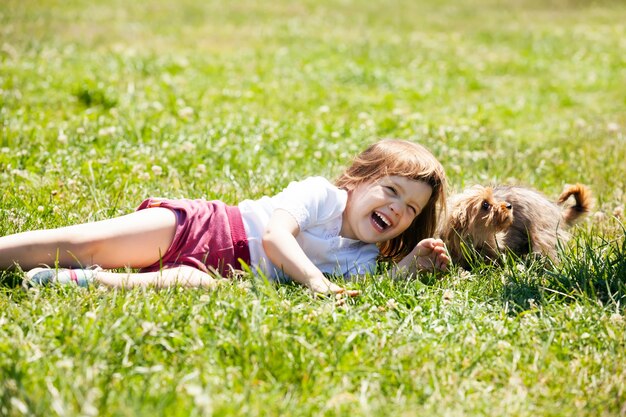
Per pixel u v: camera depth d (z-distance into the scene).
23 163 5.71
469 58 13.30
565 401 2.87
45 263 3.81
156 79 9.52
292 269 3.87
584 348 3.29
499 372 3.07
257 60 11.69
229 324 3.24
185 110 7.25
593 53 14.05
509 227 4.55
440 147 6.83
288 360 3.01
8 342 3.02
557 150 7.08
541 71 12.39
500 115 9.15
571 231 4.96
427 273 4.24
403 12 20.42
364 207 4.27
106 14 16.36
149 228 3.96
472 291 3.93
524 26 18.05
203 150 6.25
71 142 6.22
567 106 10.03
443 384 2.96
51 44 11.47
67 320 3.18
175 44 13.00
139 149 6.21
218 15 17.73
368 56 12.71
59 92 8.18
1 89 7.91
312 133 7.18
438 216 4.56
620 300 3.77
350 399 2.80
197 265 3.99
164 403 2.59
